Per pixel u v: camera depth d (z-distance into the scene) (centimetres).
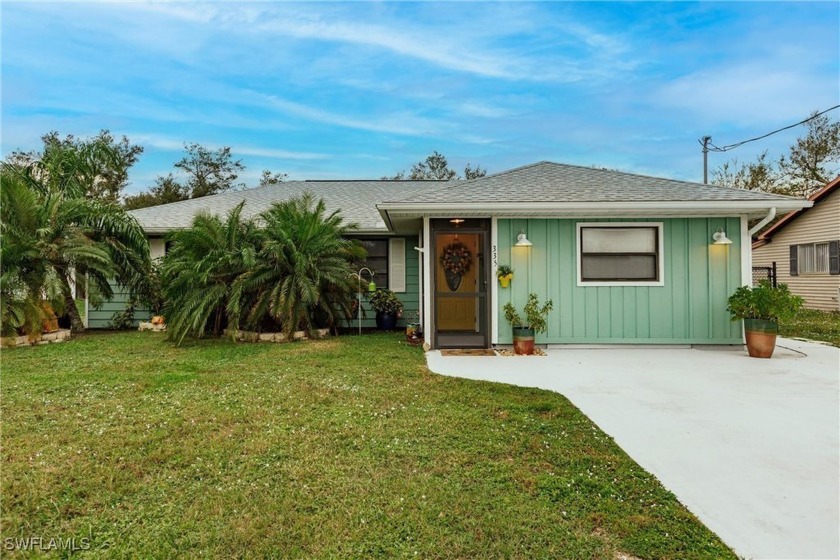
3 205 823
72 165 1074
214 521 246
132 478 294
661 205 725
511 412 430
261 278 849
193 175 3039
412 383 538
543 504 264
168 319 873
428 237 801
